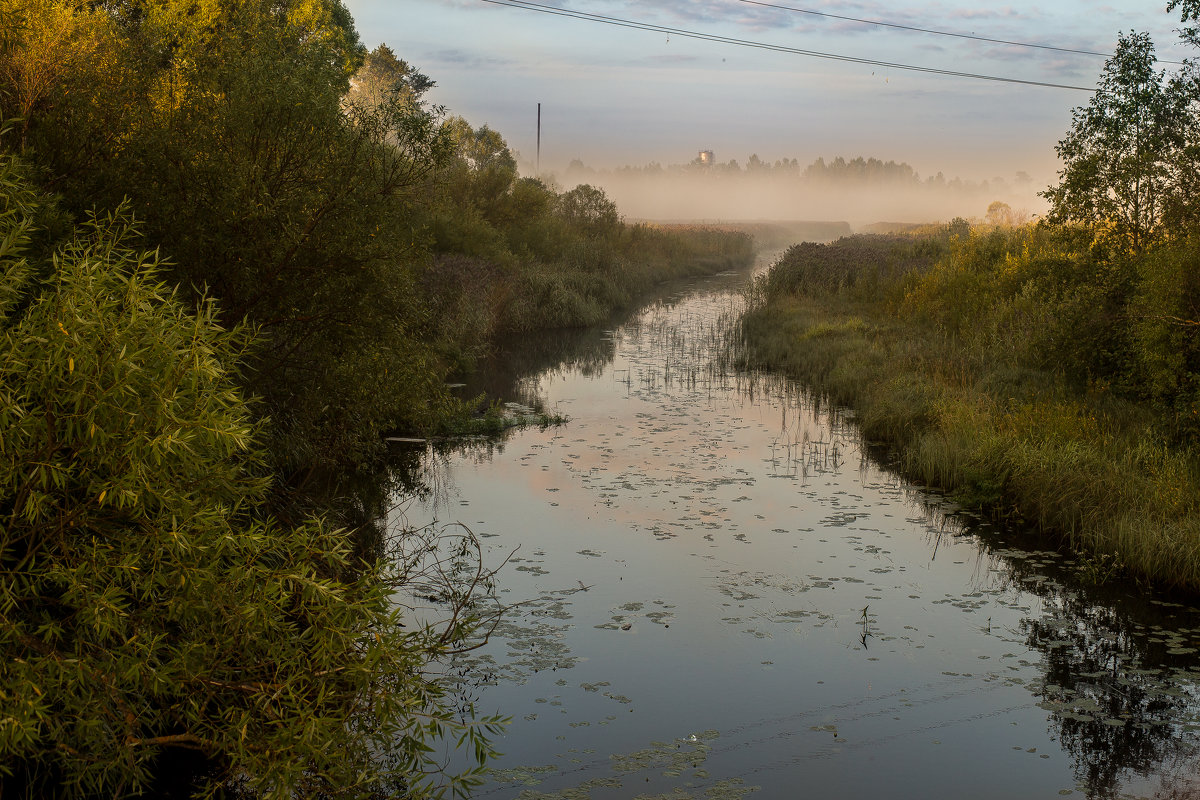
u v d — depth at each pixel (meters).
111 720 3.69
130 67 7.26
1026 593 6.99
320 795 3.95
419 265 8.17
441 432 11.70
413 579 6.92
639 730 5.00
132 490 3.27
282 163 7.09
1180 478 8.15
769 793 4.42
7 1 6.69
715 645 6.05
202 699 3.86
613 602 6.70
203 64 7.64
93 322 3.26
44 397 3.32
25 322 3.37
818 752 4.81
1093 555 7.68
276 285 6.96
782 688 5.50
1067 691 5.49
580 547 7.79
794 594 6.92
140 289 3.42
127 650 3.56
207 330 3.56
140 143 6.58
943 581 7.21
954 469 9.67
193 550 3.56
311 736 3.47
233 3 10.31
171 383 3.35
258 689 3.71
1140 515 7.73
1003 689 5.52
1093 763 4.73
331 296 7.02
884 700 5.38
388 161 7.78
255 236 6.75
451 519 8.44
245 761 3.53
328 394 7.47
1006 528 8.45
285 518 6.78
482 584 6.92
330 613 3.79
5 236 3.59
